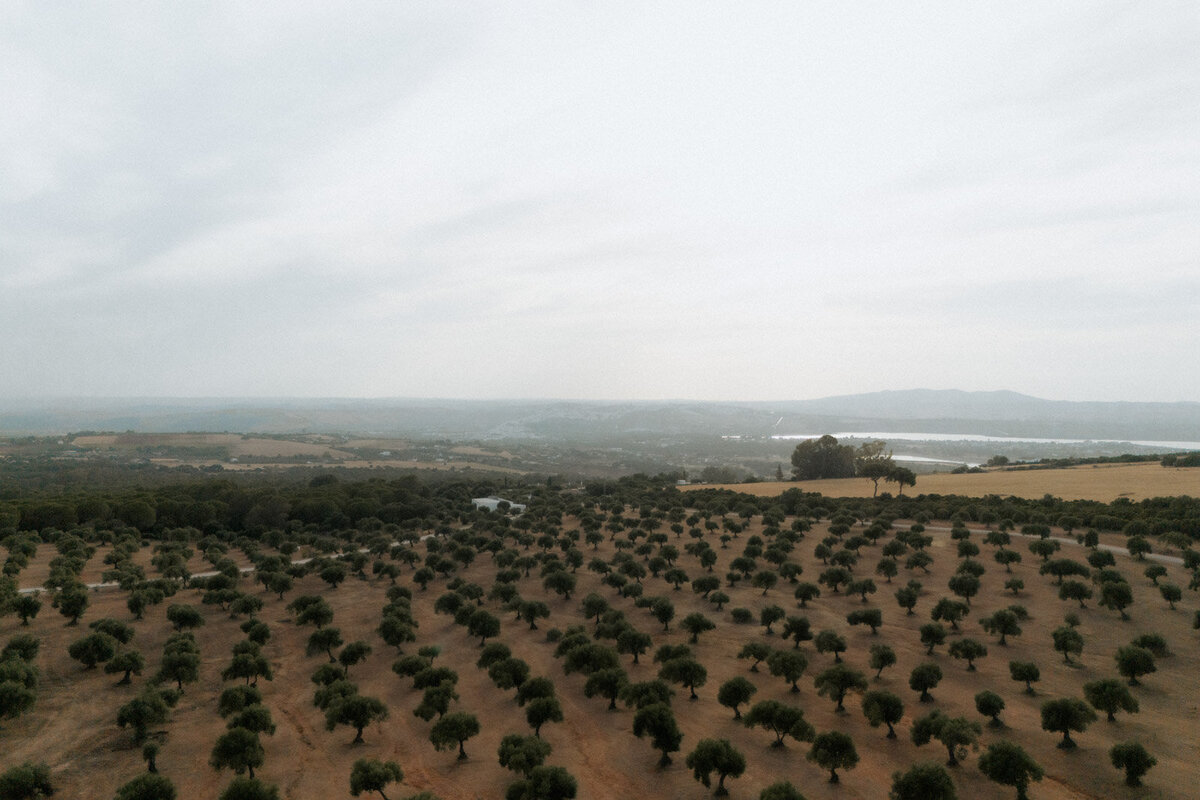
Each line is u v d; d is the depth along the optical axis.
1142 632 66.56
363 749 52.41
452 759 50.38
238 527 156.00
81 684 62.78
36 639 66.94
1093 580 76.12
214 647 77.00
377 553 125.25
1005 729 49.56
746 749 49.44
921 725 47.16
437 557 111.19
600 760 49.19
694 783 45.09
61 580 89.38
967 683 58.47
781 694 58.81
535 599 94.44
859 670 61.31
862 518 132.25
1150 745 46.12
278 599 98.38
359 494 175.62
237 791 40.62
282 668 71.31
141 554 124.38
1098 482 149.50
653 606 79.50
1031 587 82.88
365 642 73.12
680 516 138.75
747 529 130.50
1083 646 64.50
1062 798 40.91
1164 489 133.25
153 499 151.50
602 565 101.88
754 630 75.94
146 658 71.62
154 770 48.12
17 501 142.25
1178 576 80.50
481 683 65.44
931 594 83.62
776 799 38.38
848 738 43.97
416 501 173.75
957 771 44.84
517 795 41.59
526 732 54.22
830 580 86.81
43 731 53.78
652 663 68.12
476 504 181.75
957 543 101.81
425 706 54.34
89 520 137.75
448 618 88.44
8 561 97.81
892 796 41.03
